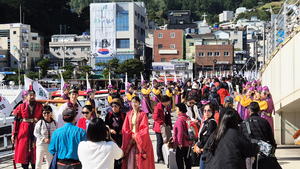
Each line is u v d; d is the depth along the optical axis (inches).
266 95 333.1
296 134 320.5
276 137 417.7
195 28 4160.9
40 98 363.9
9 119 381.1
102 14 2691.9
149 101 529.0
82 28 4510.3
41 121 257.4
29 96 278.8
